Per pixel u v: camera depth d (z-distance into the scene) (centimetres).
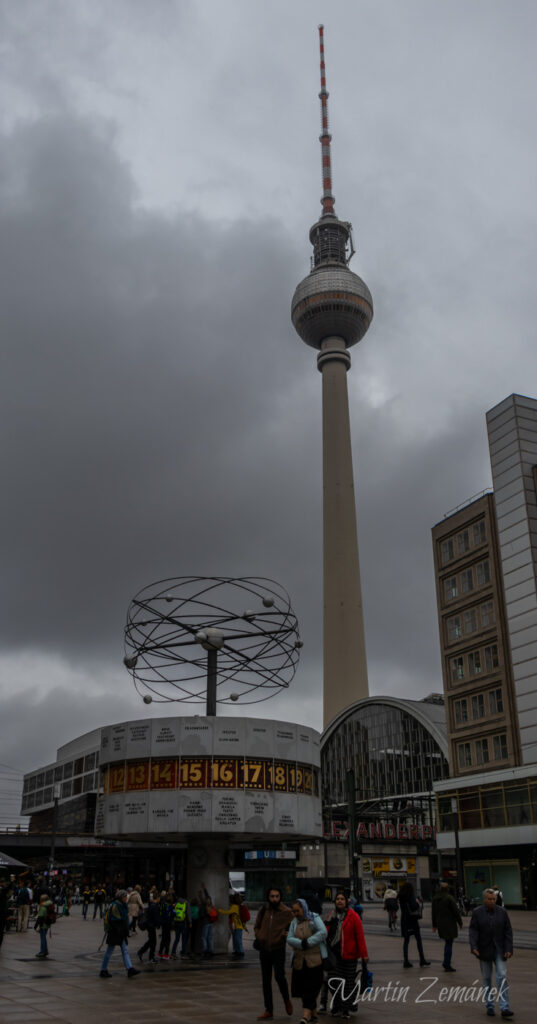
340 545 15362
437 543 7812
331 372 16988
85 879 8750
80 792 11906
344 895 1602
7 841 8369
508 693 6681
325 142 18900
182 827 2431
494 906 1520
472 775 6775
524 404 7050
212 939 2423
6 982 1880
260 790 2514
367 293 17338
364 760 11369
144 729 2555
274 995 1708
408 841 7912
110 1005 1546
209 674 2708
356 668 14562
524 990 1800
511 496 6875
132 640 2738
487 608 7088
